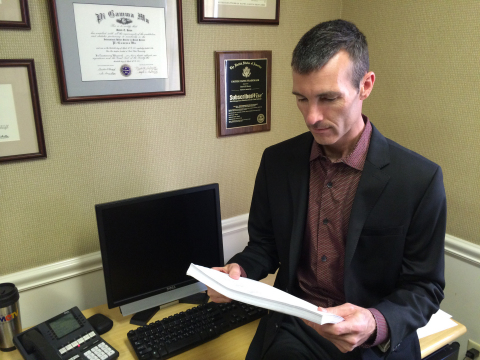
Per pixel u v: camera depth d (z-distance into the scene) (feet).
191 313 3.89
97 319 3.79
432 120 4.78
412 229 3.05
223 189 5.20
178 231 4.00
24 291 3.98
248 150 5.27
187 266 4.13
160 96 4.33
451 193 4.75
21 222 3.85
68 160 3.97
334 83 2.57
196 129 4.73
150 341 3.46
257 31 4.91
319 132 2.82
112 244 3.68
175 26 4.20
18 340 3.31
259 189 3.86
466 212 4.63
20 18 3.40
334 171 3.22
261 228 3.94
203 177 4.97
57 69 3.69
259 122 5.20
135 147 4.34
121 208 3.67
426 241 3.04
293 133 5.68
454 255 4.81
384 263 3.16
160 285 4.02
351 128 3.02
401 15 4.89
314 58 2.55
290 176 3.47
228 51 4.69
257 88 5.05
